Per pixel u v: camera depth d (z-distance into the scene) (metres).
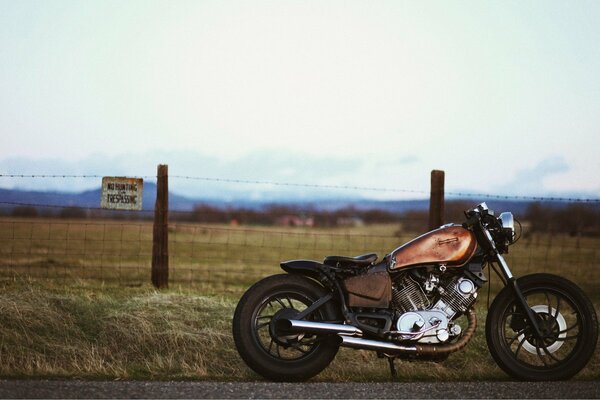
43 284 8.80
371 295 5.41
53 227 65.50
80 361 5.70
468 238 5.61
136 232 60.25
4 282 8.36
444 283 5.61
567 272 21.05
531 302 10.41
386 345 5.32
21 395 4.33
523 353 6.35
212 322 6.79
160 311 6.90
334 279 5.45
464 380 5.57
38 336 6.14
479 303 9.71
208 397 4.47
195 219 71.62
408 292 5.54
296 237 71.00
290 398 4.51
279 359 5.28
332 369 5.75
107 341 6.21
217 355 6.06
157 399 4.37
